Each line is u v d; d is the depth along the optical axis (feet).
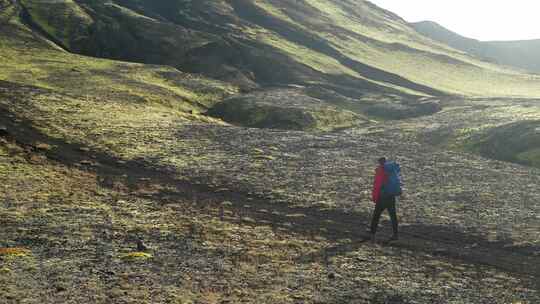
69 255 68.13
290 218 96.48
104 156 147.74
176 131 188.03
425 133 239.09
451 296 58.54
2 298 51.83
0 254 66.08
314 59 536.42
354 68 547.49
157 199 106.22
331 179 129.59
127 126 189.47
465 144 213.46
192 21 608.19
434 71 585.22
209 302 53.01
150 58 474.08
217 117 295.07
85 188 110.83
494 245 82.33
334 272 65.31
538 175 136.26
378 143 179.93
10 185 106.32
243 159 150.00
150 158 147.43
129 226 83.46
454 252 77.71
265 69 482.28
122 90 295.28
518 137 205.77
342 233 86.84
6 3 554.05
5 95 221.25
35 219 84.69
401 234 87.76
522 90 505.25
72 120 190.08
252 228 86.58
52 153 145.07
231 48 490.49
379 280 63.00
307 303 54.29
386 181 83.10
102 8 568.82
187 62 461.78
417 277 64.80
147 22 531.09
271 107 300.40
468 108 311.27
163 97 298.76
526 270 70.08
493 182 127.95
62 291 54.85
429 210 103.45
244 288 57.98
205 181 126.31
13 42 443.73
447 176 134.21
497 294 59.77
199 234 80.64
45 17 529.45
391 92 455.22
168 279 60.08
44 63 374.63
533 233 88.22
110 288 56.34
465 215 99.86
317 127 278.67
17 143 150.61
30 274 59.82
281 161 148.87
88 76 335.06
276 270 65.00
